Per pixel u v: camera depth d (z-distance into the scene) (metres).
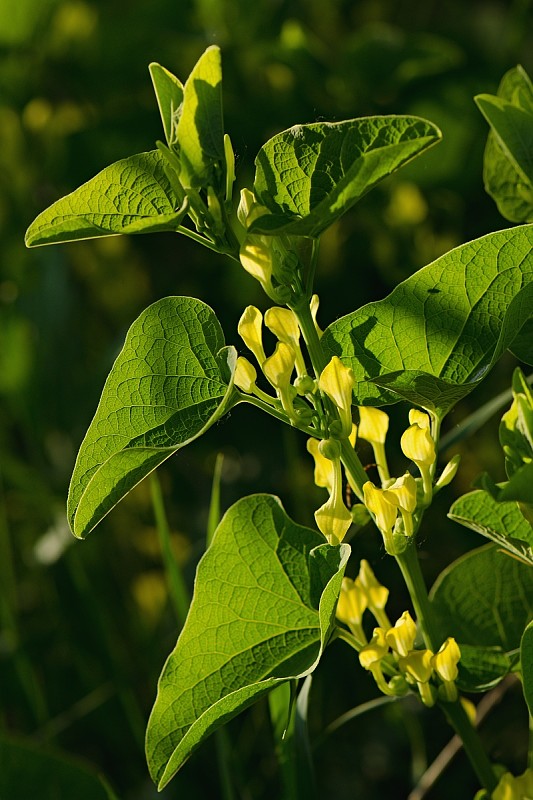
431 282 1.01
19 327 1.77
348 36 2.10
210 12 1.86
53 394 1.77
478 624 1.11
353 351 1.02
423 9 2.23
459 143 1.61
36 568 1.63
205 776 1.41
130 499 1.76
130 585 1.68
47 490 1.61
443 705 1.04
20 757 1.17
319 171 0.99
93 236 1.00
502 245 1.00
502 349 1.00
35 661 1.55
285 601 1.04
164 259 1.86
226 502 1.70
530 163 1.05
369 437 1.06
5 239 1.91
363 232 1.71
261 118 1.67
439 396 1.01
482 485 0.96
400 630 1.02
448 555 1.51
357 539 1.43
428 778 1.20
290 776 1.11
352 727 1.48
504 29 2.06
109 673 1.47
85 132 1.72
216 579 1.04
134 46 1.86
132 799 1.43
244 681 1.04
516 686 1.31
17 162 1.92
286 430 1.54
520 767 1.30
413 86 1.67
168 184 1.00
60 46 1.89
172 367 1.01
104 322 1.91
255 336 1.02
